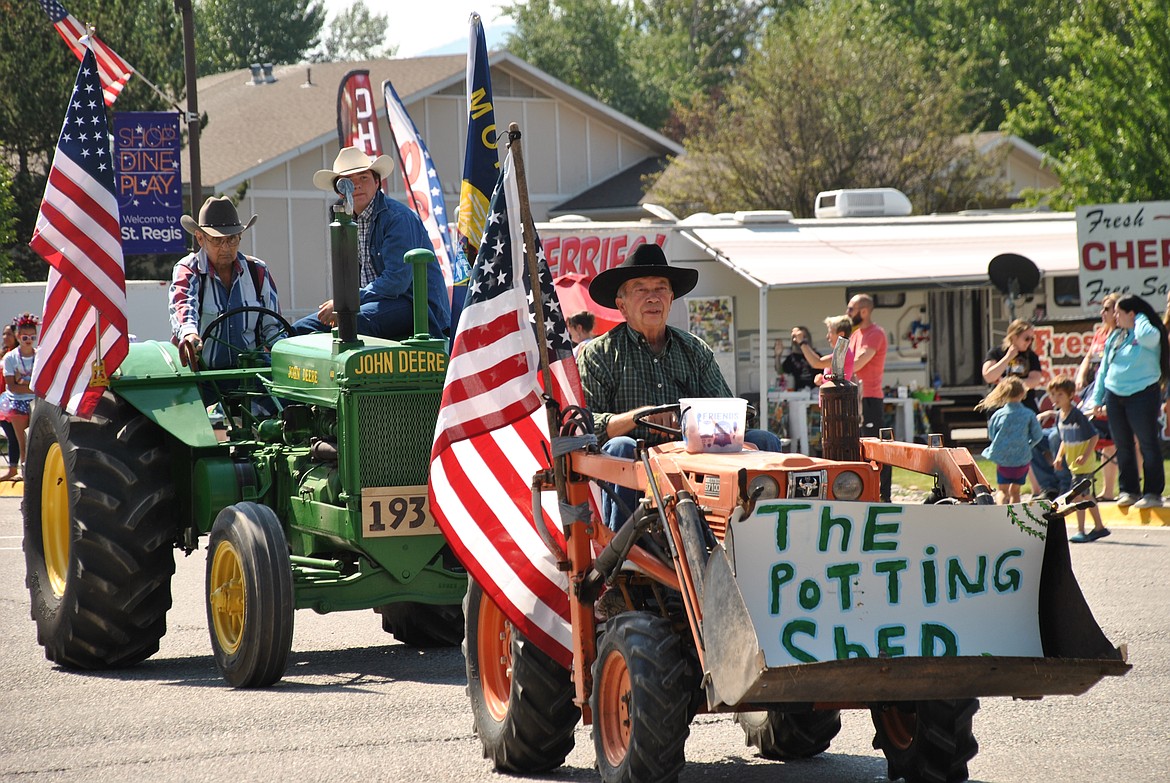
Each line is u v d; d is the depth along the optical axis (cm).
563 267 4056
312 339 1530
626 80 12112
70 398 1500
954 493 943
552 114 7456
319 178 1661
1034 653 905
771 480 880
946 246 4266
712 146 6975
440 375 1428
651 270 1127
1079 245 3219
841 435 945
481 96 1873
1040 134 9625
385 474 1409
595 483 1059
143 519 1490
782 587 862
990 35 10300
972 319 4634
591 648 999
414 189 2475
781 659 849
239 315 1647
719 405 972
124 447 1509
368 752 1114
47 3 3925
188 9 4016
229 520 1381
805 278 3938
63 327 1524
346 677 1420
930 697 865
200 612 1844
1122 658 870
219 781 1032
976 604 899
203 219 1638
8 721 1237
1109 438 2747
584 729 1214
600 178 7638
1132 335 2514
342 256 1420
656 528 957
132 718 1238
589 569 1003
